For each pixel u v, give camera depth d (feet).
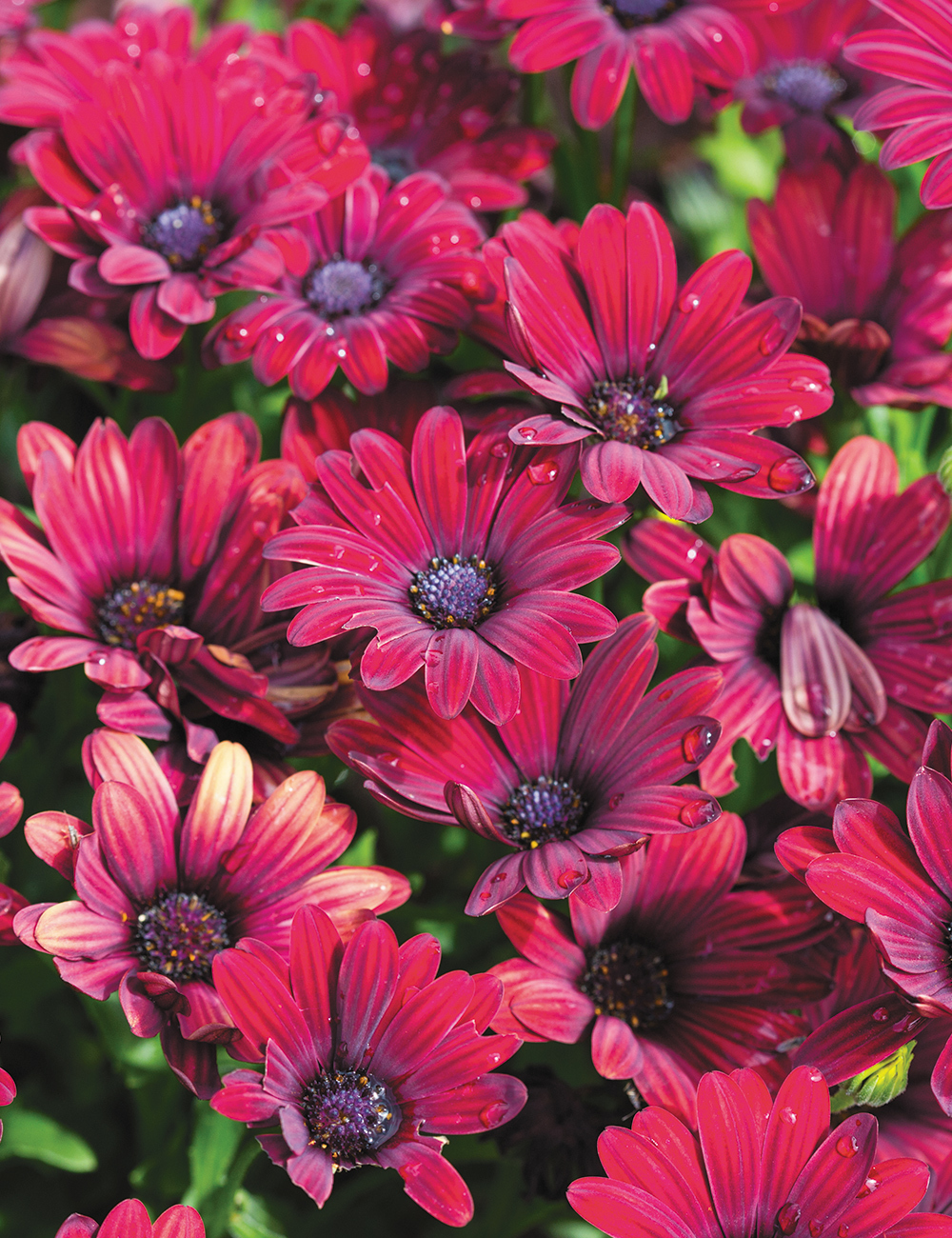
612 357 2.15
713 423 2.13
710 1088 2.00
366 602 2.06
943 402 2.23
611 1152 2.00
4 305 2.24
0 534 2.10
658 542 2.14
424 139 2.39
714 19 2.29
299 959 2.01
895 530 2.15
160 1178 2.25
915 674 2.14
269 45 2.38
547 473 2.09
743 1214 2.01
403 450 2.11
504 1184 2.20
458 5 2.33
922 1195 2.00
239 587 2.15
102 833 2.04
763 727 2.13
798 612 2.14
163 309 2.19
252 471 2.15
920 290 2.29
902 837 2.03
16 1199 2.30
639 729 2.07
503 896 2.01
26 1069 2.35
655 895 2.10
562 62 2.27
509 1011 2.05
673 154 2.69
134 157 2.24
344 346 2.19
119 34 2.34
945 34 2.18
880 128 2.17
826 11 2.44
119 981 2.03
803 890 2.08
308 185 2.22
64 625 2.11
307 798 2.06
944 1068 2.01
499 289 2.16
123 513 2.15
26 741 2.28
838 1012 2.09
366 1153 2.01
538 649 2.03
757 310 2.13
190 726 2.10
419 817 2.05
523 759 2.09
